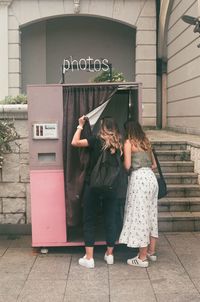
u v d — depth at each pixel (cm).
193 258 588
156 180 561
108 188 532
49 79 1677
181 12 1336
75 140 558
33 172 607
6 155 683
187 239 677
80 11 1577
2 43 1559
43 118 600
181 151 899
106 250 621
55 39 1680
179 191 793
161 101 1598
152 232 566
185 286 493
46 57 1675
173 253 609
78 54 1686
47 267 557
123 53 1684
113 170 536
